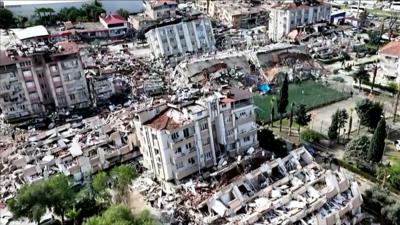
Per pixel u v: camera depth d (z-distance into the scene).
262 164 64.62
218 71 112.25
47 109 96.06
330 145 76.56
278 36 153.62
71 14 184.50
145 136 66.06
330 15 162.50
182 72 110.88
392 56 108.75
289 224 51.41
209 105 66.25
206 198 58.50
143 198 62.19
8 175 68.25
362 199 56.72
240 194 56.91
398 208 52.00
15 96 91.31
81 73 96.50
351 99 98.31
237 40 147.12
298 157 66.19
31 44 100.56
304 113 81.75
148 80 106.75
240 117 70.50
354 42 140.00
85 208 58.50
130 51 144.50
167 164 63.97
